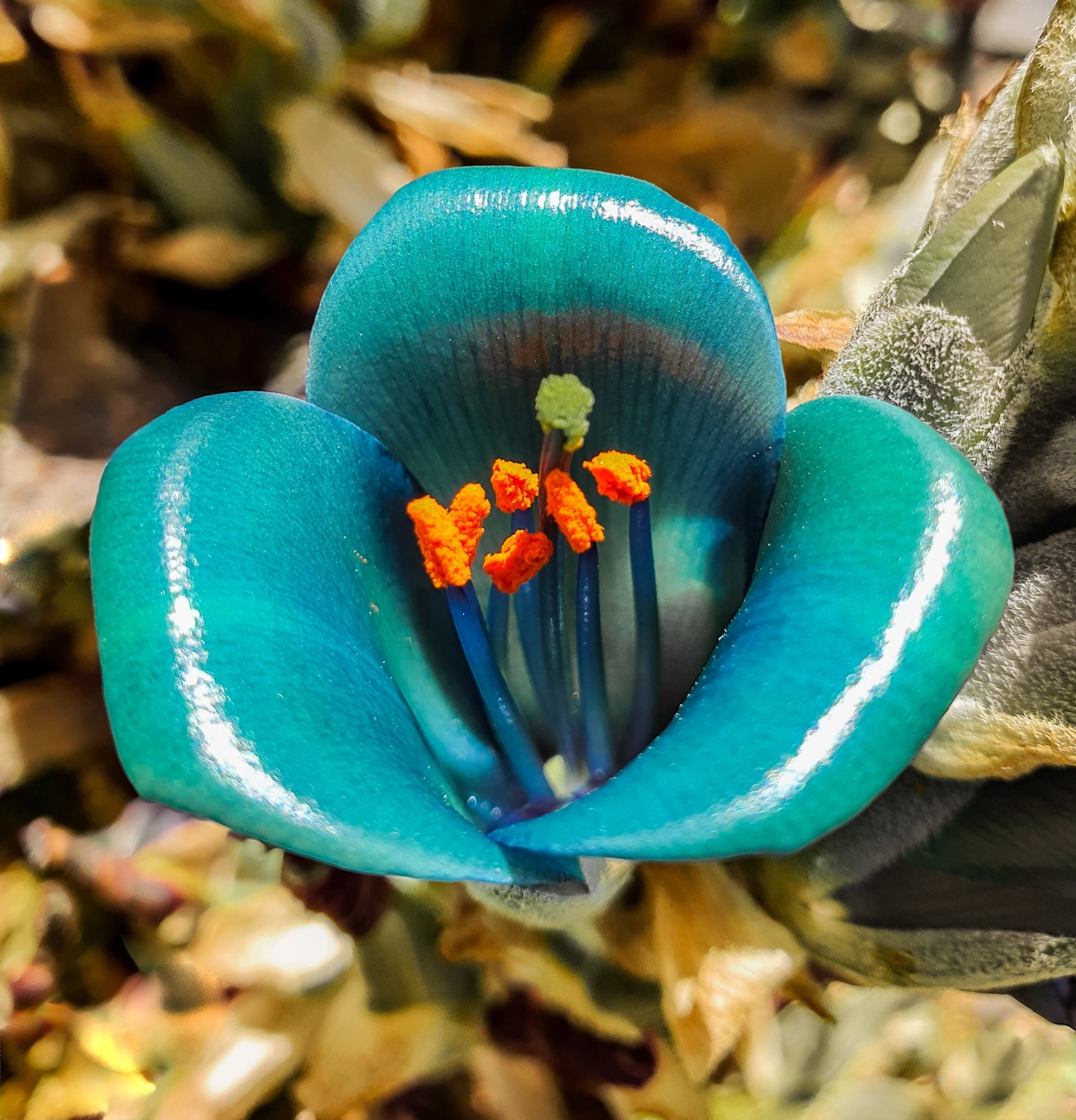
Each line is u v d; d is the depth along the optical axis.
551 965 0.10
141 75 0.14
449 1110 0.12
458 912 0.10
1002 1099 0.12
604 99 0.16
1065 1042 0.13
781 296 0.15
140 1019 0.12
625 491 0.09
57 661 0.13
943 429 0.09
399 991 0.11
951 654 0.07
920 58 0.17
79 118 0.14
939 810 0.09
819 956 0.10
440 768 0.09
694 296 0.09
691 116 0.16
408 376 0.09
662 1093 0.11
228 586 0.08
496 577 0.09
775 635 0.08
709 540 0.09
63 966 0.12
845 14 0.17
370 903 0.11
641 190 0.09
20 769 0.12
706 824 0.07
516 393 0.09
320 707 0.08
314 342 0.09
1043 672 0.09
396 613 0.09
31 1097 0.12
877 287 0.10
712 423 0.09
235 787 0.07
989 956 0.09
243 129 0.14
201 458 0.08
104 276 0.14
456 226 0.09
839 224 0.16
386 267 0.09
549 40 0.15
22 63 0.14
